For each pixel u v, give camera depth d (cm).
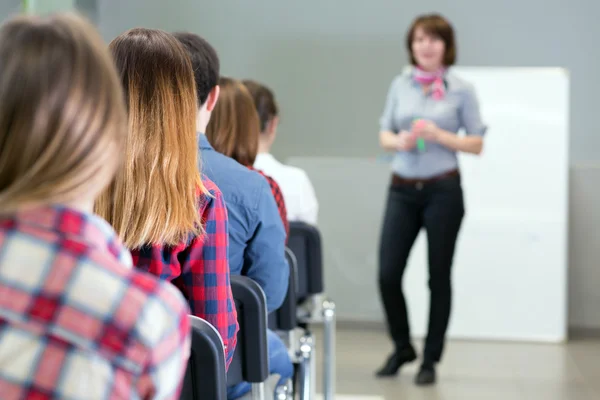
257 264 262
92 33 100
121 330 92
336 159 661
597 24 638
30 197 92
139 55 183
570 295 647
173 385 99
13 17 99
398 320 538
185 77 187
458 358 589
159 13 665
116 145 98
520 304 633
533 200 630
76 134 93
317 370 554
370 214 659
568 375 553
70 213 95
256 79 664
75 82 94
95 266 93
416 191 515
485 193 632
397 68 653
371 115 657
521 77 630
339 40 656
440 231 513
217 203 192
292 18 659
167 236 181
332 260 664
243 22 661
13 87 93
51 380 90
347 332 659
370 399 496
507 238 632
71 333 90
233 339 201
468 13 644
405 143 508
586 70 640
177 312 97
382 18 652
